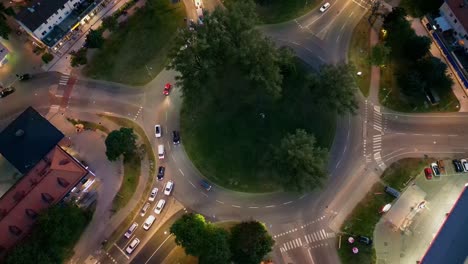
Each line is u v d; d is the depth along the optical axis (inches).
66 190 4367.6
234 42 4608.8
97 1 5556.1
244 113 4992.6
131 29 5497.1
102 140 4965.6
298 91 5073.8
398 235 4448.8
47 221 4094.5
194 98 4771.2
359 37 5378.9
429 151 4810.5
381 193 4613.7
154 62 5354.3
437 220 4507.9
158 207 4589.1
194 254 4158.5
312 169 4215.1
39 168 4419.3
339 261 4360.2
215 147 4859.7
